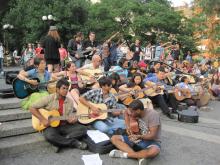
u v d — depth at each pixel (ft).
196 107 32.32
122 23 91.30
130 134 18.34
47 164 17.25
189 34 88.84
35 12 84.12
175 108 30.71
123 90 26.45
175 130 24.84
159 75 31.71
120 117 21.56
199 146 21.26
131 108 17.71
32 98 21.83
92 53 33.32
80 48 33.86
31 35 83.87
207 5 80.59
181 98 31.71
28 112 21.95
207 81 41.06
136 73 28.02
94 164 17.20
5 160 17.60
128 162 17.76
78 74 25.98
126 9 89.20
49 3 86.07
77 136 19.26
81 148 19.16
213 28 86.07
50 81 22.62
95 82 25.57
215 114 32.22
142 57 41.19
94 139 18.85
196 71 47.57
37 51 37.40
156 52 48.52
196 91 34.45
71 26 85.05
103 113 20.63
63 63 34.63
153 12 88.53
